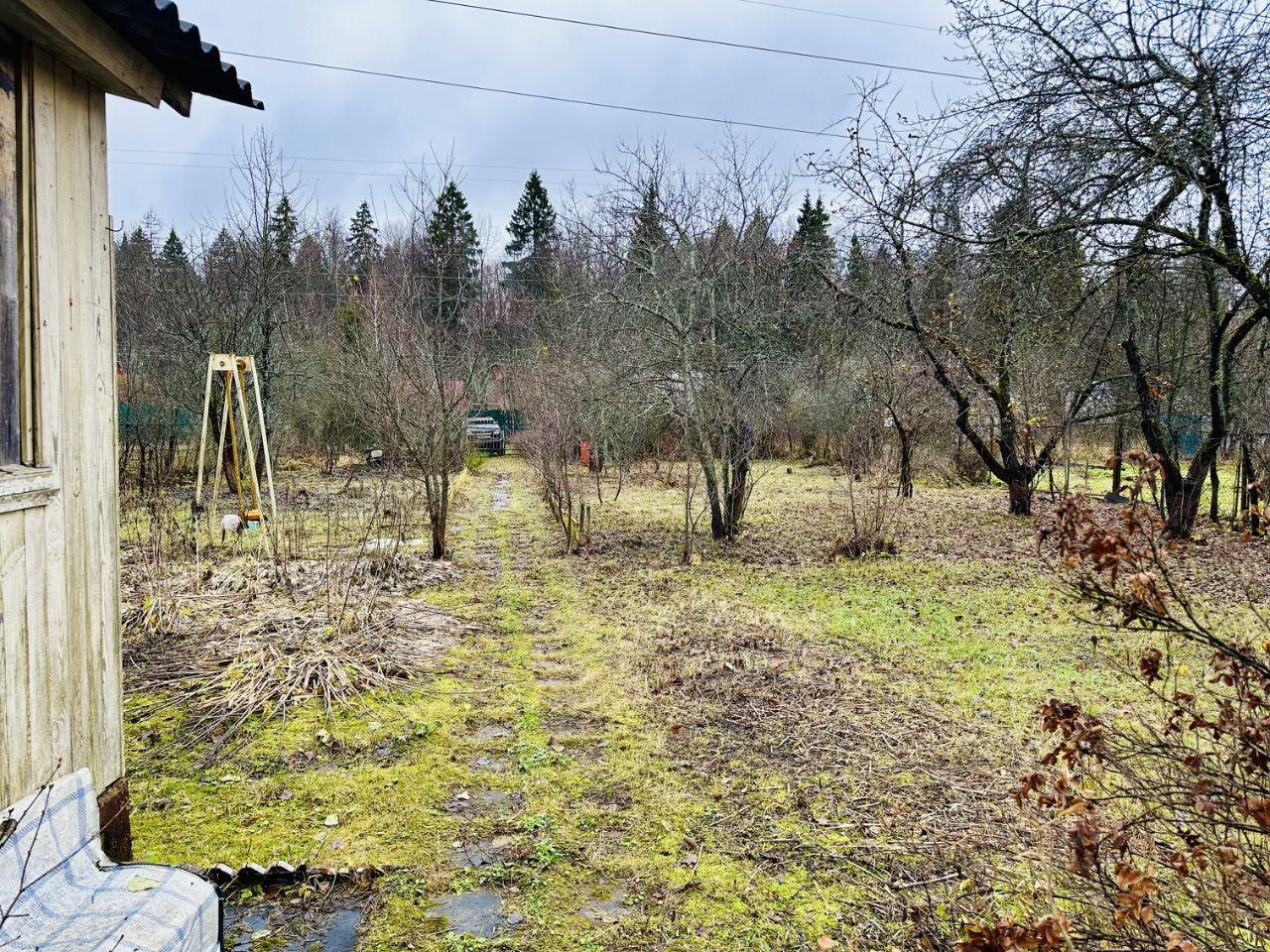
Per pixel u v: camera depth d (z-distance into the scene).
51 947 2.12
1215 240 8.67
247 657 5.61
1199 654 5.86
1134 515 2.12
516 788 4.01
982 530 12.21
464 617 7.25
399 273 11.79
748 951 2.79
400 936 2.86
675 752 4.41
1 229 2.37
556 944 2.82
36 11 2.22
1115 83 7.20
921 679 5.54
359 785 4.02
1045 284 8.54
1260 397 11.52
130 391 15.74
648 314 11.24
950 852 3.31
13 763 2.39
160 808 3.76
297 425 18.86
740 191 11.25
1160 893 2.23
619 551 10.53
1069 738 2.34
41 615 2.53
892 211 10.38
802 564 9.67
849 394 16.52
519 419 20.02
